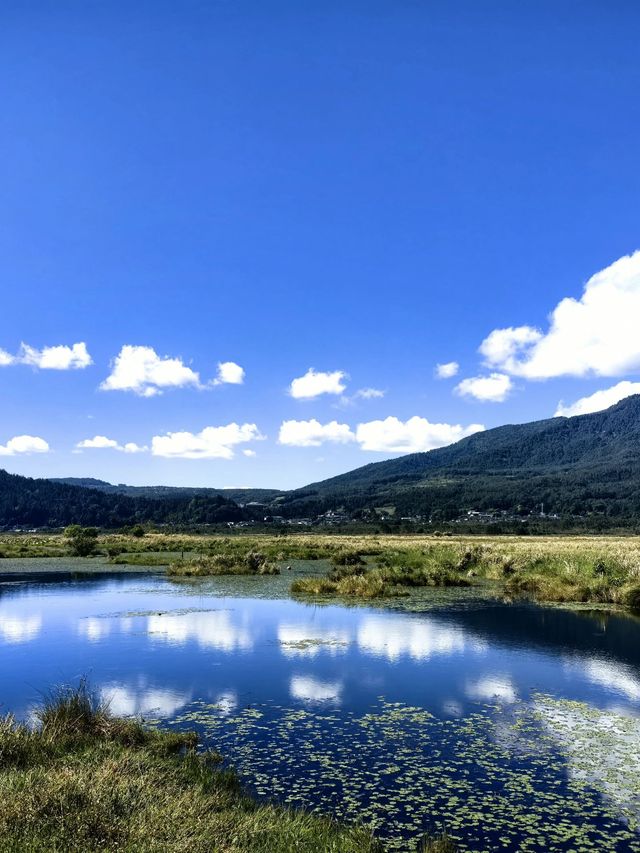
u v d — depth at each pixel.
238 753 9.38
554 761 9.28
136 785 6.72
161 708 11.48
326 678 13.59
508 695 12.52
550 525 154.75
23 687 12.73
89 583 31.78
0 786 6.29
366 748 9.66
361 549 54.47
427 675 13.88
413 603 24.70
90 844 5.26
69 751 8.29
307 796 8.00
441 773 8.80
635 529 142.00
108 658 15.29
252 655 15.58
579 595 25.81
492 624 19.91
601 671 14.35
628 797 8.15
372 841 6.62
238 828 6.12
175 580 33.09
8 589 29.23
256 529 138.62
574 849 6.84
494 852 6.76
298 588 28.14
